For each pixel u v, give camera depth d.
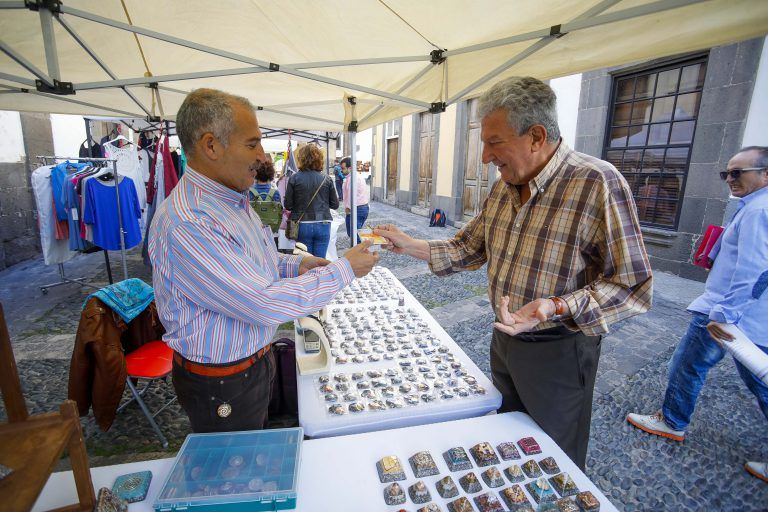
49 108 3.54
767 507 1.83
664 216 5.35
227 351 1.19
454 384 1.55
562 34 1.56
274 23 1.95
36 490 0.64
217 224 1.06
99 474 1.01
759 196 1.78
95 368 1.98
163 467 1.04
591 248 1.20
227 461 1.02
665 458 2.12
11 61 2.35
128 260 6.30
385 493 0.96
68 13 1.66
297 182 4.42
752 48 4.18
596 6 1.45
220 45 2.19
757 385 1.88
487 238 1.52
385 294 2.59
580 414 1.33
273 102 3.64
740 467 2.06
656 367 3.04
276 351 2.21
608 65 1.81
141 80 2.01
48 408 2.52
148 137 5.91
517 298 1.34
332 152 13.18
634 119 5.52
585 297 1.10
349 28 1.96
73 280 4.88
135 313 2.12
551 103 1.17
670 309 4.11
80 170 4.56
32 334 3.55
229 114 1.06
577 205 1.18
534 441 1.16
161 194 4.31
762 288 1.60
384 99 2.97
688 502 1.86
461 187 9.20
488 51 1.99
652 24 1.47
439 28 1.87
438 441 1.16
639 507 1.83
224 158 1.09
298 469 1.00
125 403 2.53
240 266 1.06
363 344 1.85
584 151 6.03
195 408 1.26
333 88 3.10
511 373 1.39
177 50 2.37
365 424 1.32
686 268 5.01
